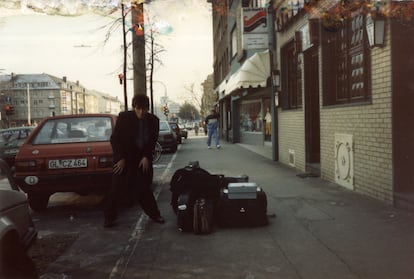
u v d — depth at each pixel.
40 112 140.75
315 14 8.93
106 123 7.37
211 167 12.11
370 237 4.82
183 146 24.00
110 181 6.61
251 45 13.61
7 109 40.81
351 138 7.55
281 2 11.58
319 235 4.99
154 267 4.13
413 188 6.20
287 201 6.95
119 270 4.08
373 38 6.24
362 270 3.84
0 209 3.06
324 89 9.00
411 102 6.09
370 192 6.89
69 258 4.51
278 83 12.80
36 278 3.27
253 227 5.48
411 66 6.07
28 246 3.47
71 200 8.19
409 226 5.16
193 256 4.41
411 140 6.11
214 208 5.56
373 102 6.69
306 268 3.94
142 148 5.77
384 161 6.40
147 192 5.86
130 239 5.17
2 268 2.91
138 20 8.36
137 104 5.69
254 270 3.94
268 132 20.27
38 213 7.03
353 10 7.32
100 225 5.98
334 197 7.10
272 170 11.09
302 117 10.63
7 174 4.29
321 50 8.98
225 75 29.98
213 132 20.47
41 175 6.53
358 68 7.64
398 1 6.04
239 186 5.50
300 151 10.88
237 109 26.22
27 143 6.93
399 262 4.01
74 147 6.71
